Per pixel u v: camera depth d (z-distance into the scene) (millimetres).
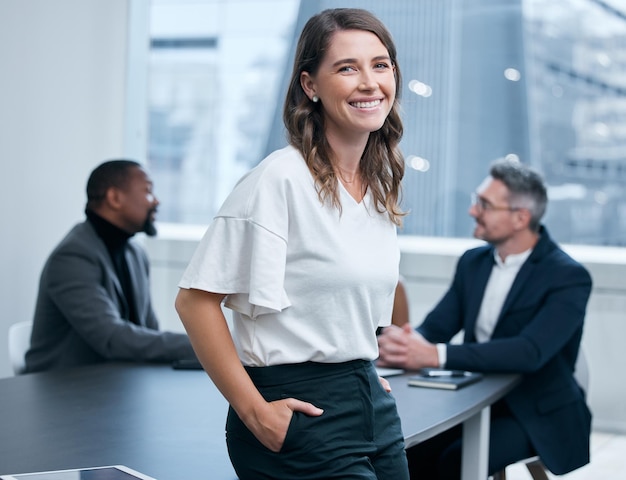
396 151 1725
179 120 5840
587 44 5113
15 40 4457
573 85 5152
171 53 5820
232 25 5711
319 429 1530
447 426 2256
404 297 3609
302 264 1528
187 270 1542
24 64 4523
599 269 4930
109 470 1631
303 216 1523
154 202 3492
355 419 1567
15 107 4480
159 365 2957
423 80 5348
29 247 4629
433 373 2885
